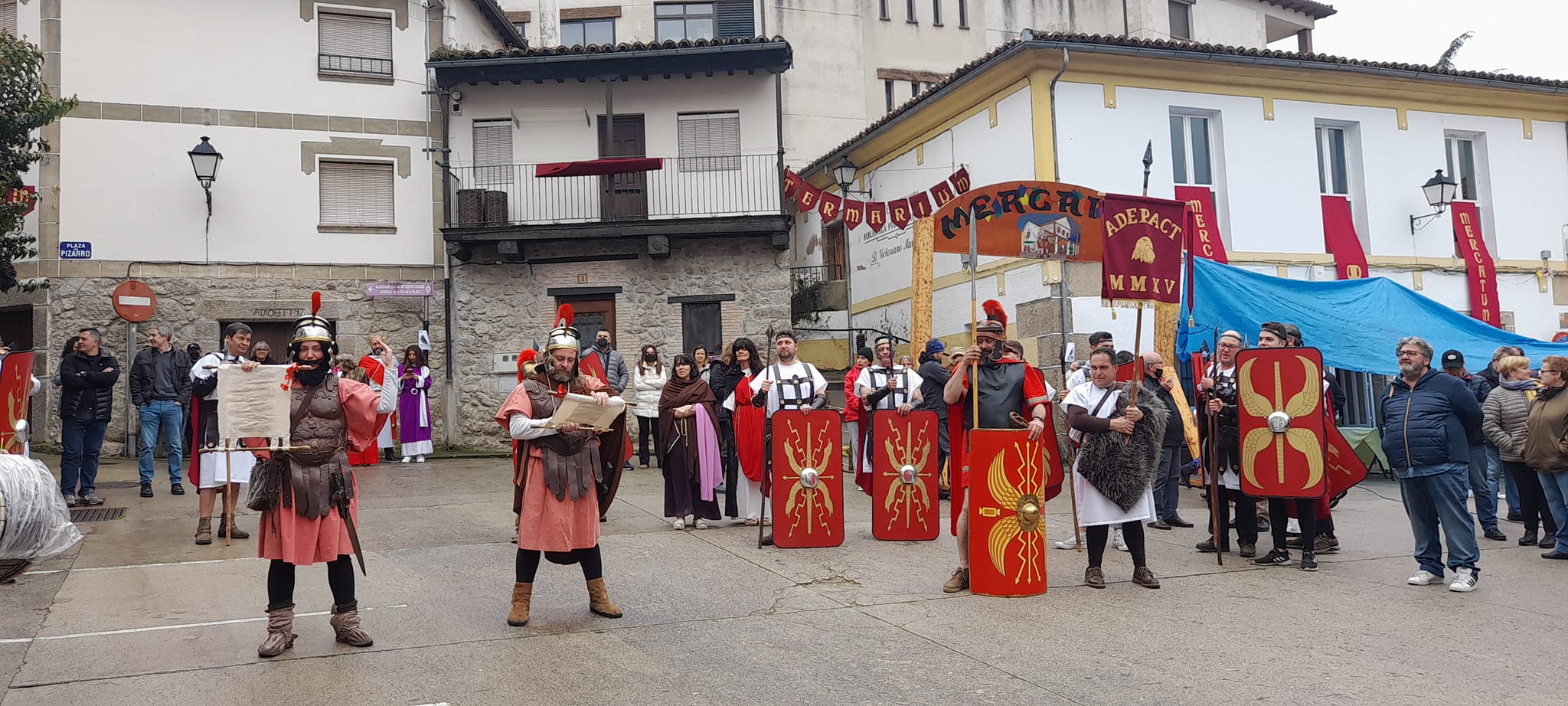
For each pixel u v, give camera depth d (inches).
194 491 469.4
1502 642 216.7
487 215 692.7
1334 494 327.6
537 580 279.7
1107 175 615.2
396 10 703.7
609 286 699.4
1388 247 693.3
